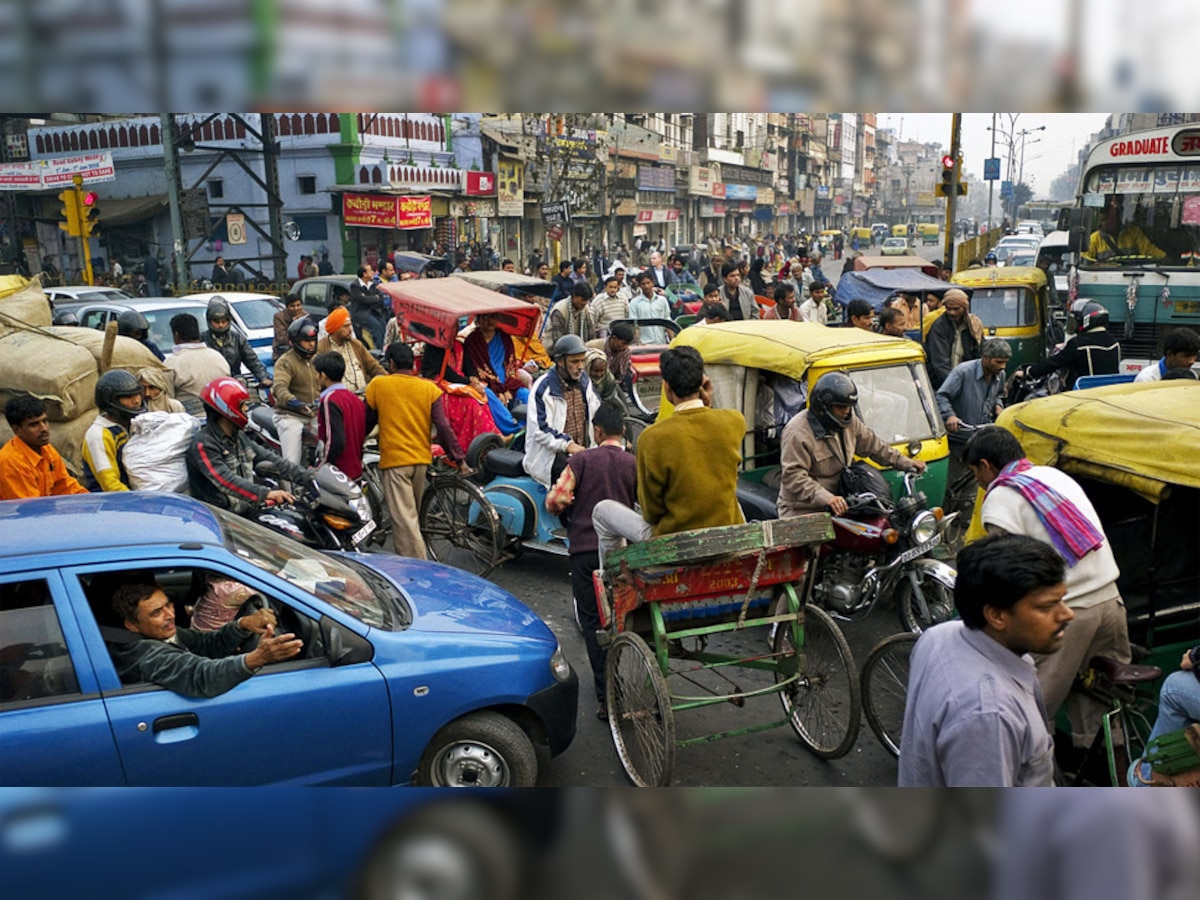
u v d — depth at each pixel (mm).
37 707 3611
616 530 5125
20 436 5707
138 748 3699
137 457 6035
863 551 5973
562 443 7207
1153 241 14266
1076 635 4105
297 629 4297
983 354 8180
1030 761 2477
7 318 7602
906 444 7012
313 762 4023
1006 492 4199
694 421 4879
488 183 36219
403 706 4160
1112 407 4570
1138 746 4258
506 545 7613
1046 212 71562
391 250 32031
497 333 9875
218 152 28922
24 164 30188
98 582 3865
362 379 9086
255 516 6309
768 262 40281
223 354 10805
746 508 7094
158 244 32562
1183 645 4762
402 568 5223
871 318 9500
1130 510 4797
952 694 2492
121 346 7391
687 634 4777
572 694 4695
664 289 21859
